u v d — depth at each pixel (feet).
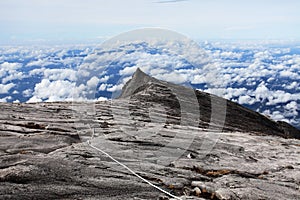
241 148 35.99
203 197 20.18
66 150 26.86
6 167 21.21
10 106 47.32
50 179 19.77
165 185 21.18
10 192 17.67
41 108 47.60
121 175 21.91
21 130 33.71
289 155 35.91
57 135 32.48
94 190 19.12
